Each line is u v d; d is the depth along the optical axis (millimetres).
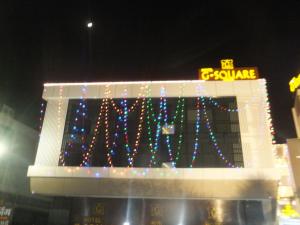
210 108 15250
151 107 15469
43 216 17297
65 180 14250
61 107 15641
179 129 14977
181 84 15383
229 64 15664
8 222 15062
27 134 17969
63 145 14984
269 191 13312
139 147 14812
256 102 14828
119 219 13781
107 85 15742
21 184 17031
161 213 13719
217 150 14375
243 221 13219
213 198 13680
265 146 13969
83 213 14062
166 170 13844
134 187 13977
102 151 14852
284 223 14000
